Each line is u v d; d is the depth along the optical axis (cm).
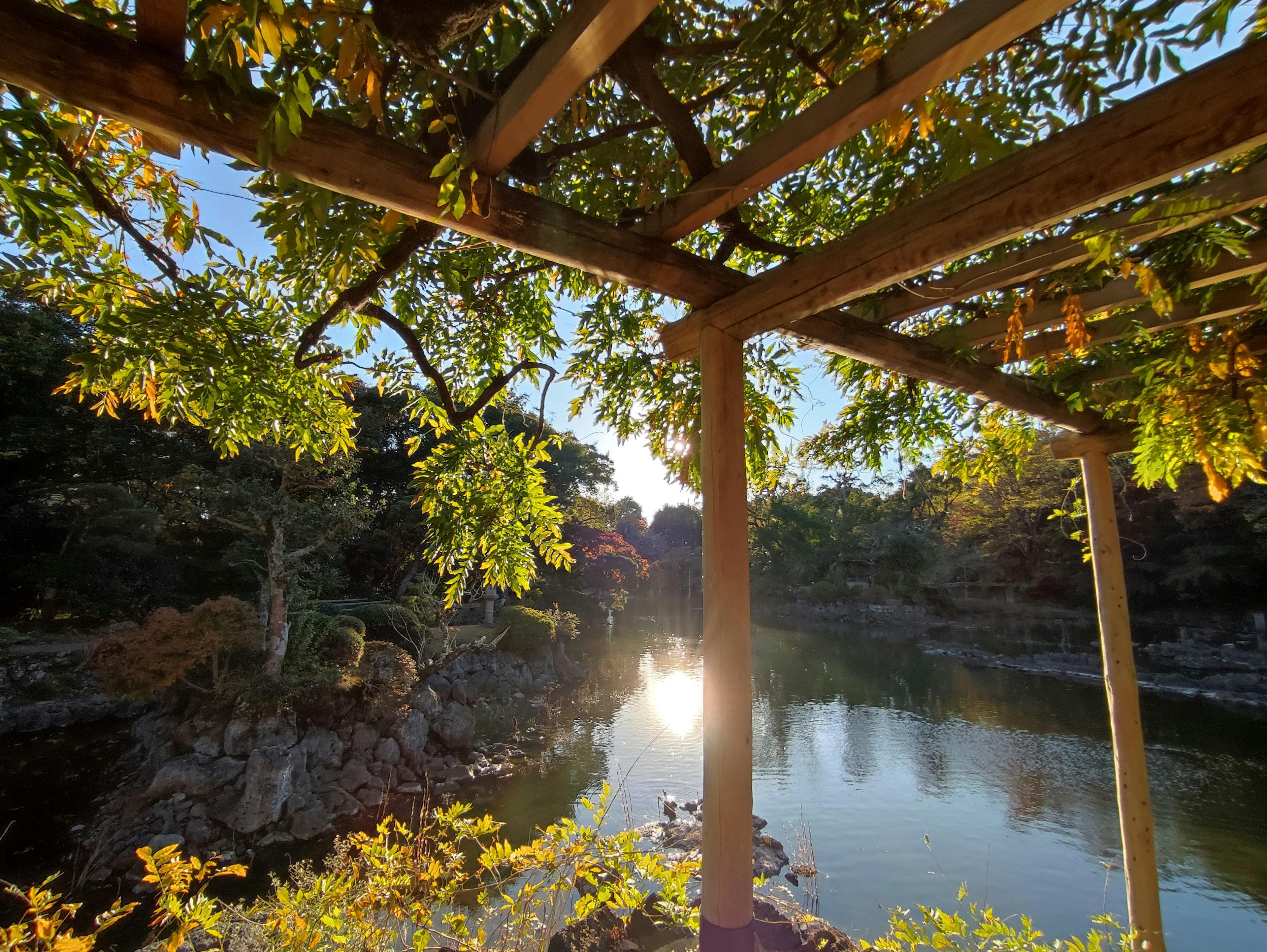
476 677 1271
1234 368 186
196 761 687
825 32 124
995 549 2094
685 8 141
